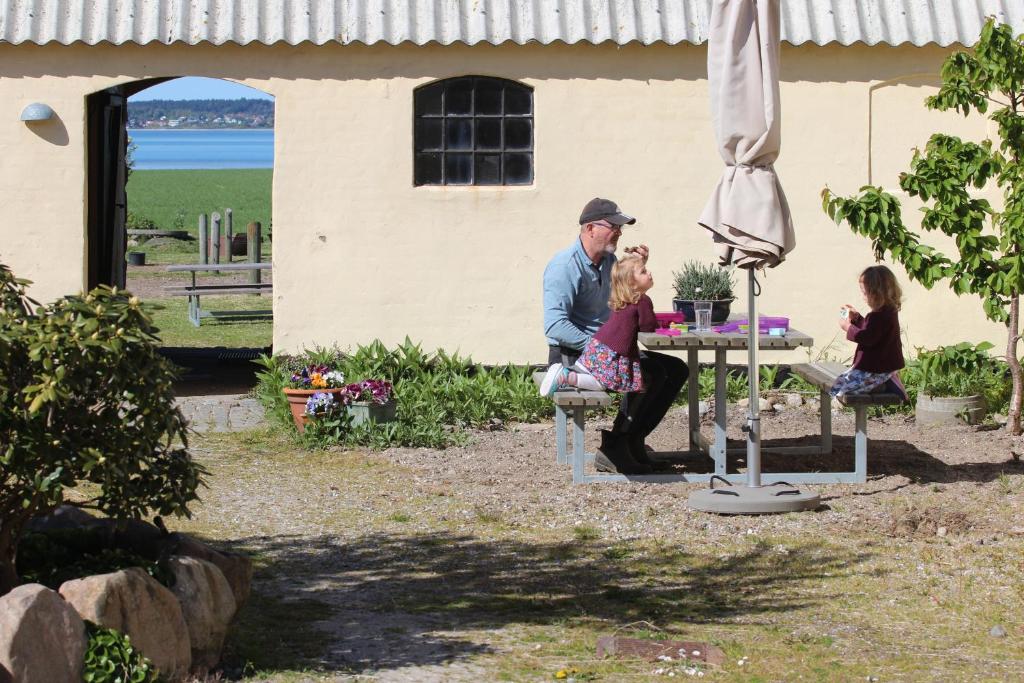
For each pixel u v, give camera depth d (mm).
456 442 10680
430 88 12719
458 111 12758
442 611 6566
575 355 9484
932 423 11328
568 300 9406
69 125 12453
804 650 6004
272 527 8141
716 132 8438
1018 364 10750
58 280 12586
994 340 12984
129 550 5934
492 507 8625
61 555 5906
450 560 7461
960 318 12992
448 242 12750
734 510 8430
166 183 76562
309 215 12695
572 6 12617
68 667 4812
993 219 10289
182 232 29125
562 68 12656
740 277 12930
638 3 12664
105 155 13711
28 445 5191
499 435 11086
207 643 5496
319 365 11391
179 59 12438
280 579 7078
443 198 12719
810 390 12734
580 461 9211
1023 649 6035
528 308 12828
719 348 9125
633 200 12820
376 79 12586
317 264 12727
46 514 5914
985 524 8172
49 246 12547
